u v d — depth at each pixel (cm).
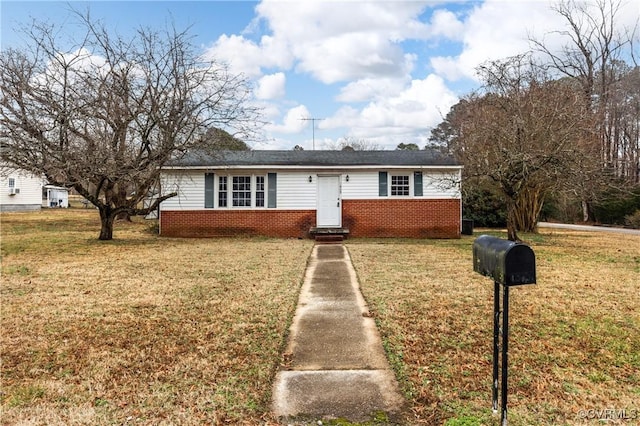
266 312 553
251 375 368
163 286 706
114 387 346
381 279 755
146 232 1767
